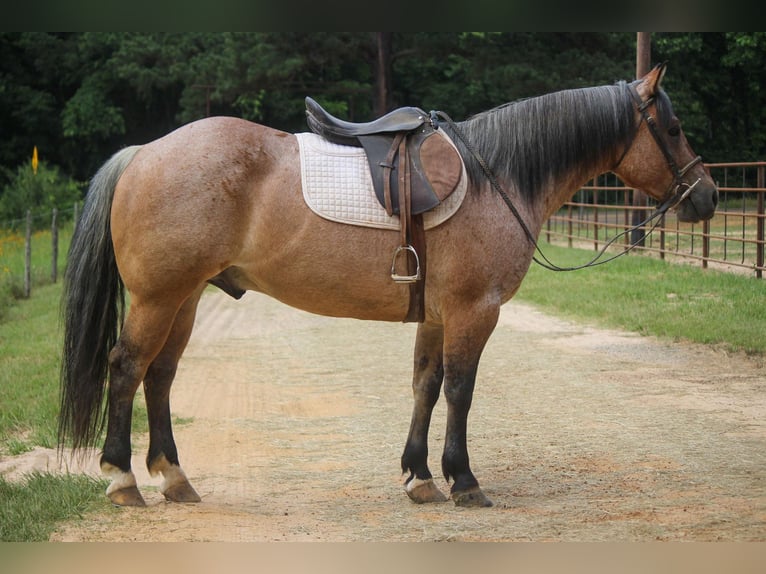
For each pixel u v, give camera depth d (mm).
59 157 38062
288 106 34219
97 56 37406
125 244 4617
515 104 5074
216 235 4559
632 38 27625
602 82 25719
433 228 4695
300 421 7164
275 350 10648
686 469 5508
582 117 5062
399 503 4984
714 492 5008
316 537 4309
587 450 6027
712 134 32562
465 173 4812
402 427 6906
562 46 27375
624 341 10336
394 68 34000
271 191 4629
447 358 4805
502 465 5730
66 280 4824
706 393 7707
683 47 29078
